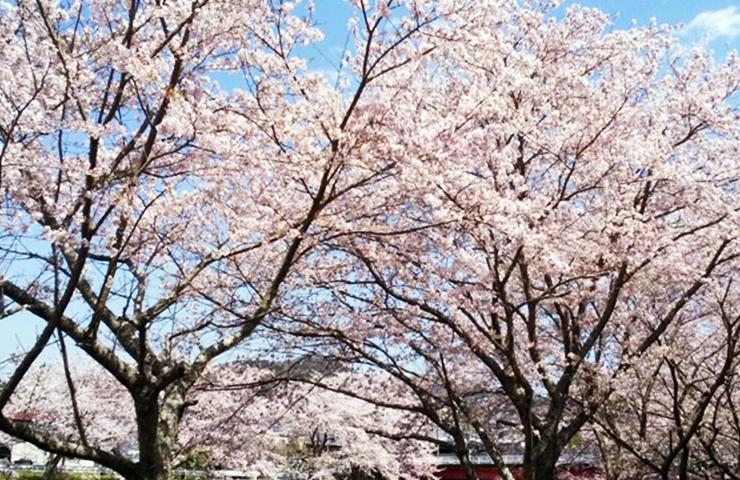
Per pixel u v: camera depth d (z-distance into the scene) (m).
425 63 7.17
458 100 7.56
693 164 9.65
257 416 12.97
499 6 6.99
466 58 7.45
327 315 9.59
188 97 6.61
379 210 7.59
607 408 10.32
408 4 6.48
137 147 7.14
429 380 9.77
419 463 19.41
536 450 8.83
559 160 8.80
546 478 8.72
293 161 6.57
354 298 9.34
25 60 6.00
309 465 19.77
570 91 9.33
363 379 13.19
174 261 7.93
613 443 12.81
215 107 6.69
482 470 21.14
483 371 11.45
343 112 6.76
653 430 12.77
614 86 9.01
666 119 9.17
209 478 17.34
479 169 8.09
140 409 6.67
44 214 6.97
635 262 8.61
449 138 6.98
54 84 6.13
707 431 12.54
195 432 13.45
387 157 6.80
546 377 9.02
